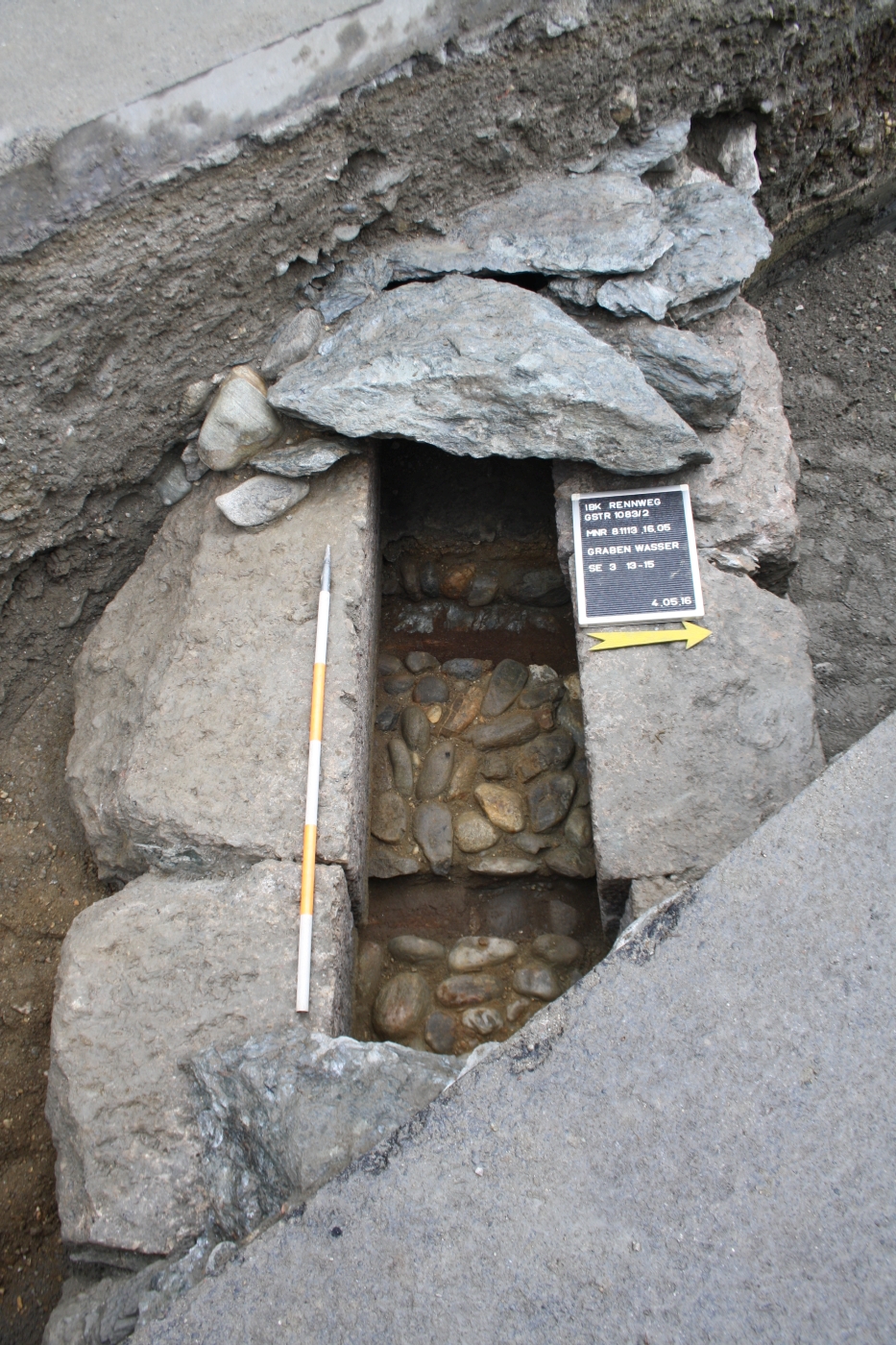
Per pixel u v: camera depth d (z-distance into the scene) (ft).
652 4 10.01
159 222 9.06
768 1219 5.40
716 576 9.16
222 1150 7.14
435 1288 5.49
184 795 8.52
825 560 12.10
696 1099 5.74
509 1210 5.62
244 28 9.09
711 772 8.31
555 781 10.53
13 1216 8.36
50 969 9.14
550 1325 5.32
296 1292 5.60
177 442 10.24
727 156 11.59
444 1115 5.92
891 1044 5.71
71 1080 7.45
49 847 9.70
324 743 8.71
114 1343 6.45
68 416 9.52
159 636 9.66
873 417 13.00
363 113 9.50
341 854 8.28
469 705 11.26
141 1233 6.94
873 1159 5.46
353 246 10.28
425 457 11.77
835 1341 5.09
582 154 10.65
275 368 9.96
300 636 9.20
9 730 10.25
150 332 9.53
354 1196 5.78
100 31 9.02
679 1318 5.24
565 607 12.07
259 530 9.77
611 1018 6.02
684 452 9.15
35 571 10.27
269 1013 7.68
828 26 11.41
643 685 8.70
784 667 8.74
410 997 9.41
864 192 13.64
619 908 8.59
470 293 9.73
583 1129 5.77
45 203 8.59
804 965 5.98
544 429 9.19
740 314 10.39
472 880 10.30
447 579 12.19
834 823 6.31
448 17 9.42
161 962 7.87
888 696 11.12
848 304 13.93
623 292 9.75
